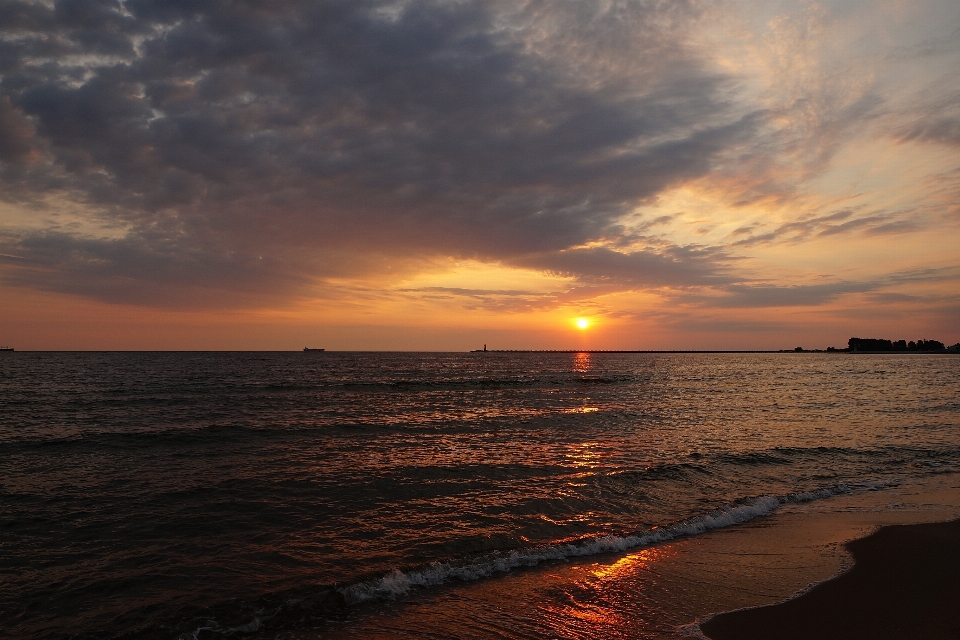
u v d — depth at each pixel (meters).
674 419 28.59
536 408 33.59
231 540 10.06
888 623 7.16
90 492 12.97
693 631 6.95
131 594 7.90
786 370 103.19
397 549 9.76
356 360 137.38
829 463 17.84
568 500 12.92
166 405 31.50
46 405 31.20
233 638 6.80
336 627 7.05
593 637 6.80
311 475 14.84
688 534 10.91
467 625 7.10
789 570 9.02
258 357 164.50
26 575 8.49
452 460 17.16
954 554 9.74
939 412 32.56
